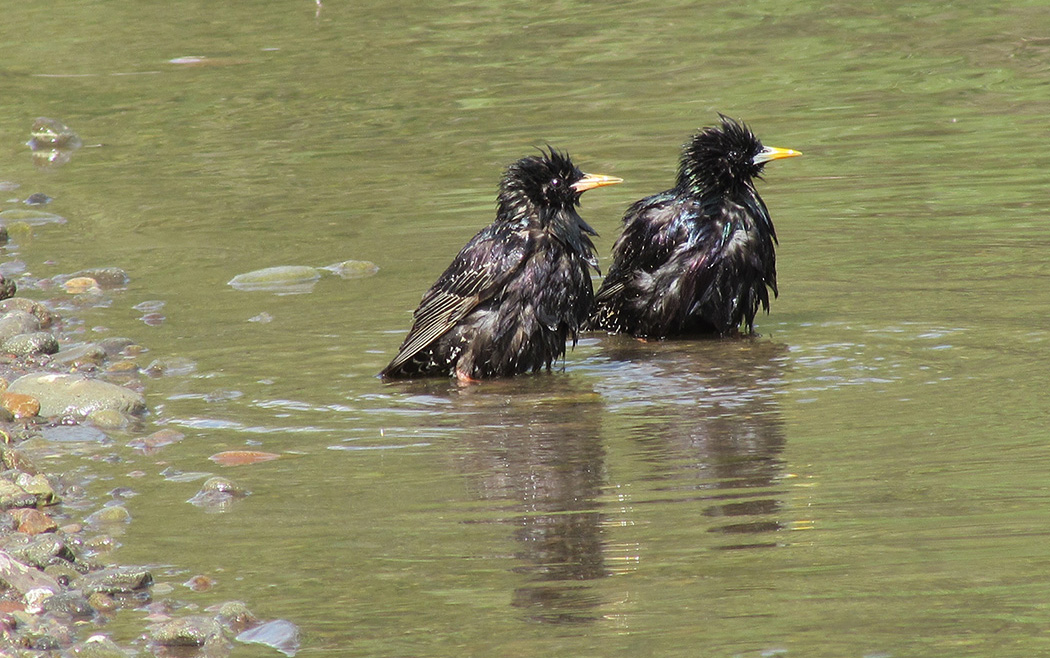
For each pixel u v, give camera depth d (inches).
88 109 1061.8
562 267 542.6
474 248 541.6
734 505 386.0
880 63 1099.9
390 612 332.5
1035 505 372.8
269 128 993.5
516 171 546.6
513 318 534.3
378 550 368.8
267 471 434.9
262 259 703.1
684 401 492.4
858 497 386.6
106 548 378.6
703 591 333.4
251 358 556.4
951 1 1291.8
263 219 780.6
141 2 1433.3
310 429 474.9
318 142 949.8
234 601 338.0
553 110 1005.8
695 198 588.1
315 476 428.5
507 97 1051.3
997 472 399.5
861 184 796.6
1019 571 334.3
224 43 1266.0
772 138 908.6
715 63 1130.7
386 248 714.8
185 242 741.9
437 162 884.6
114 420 485.4
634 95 1039.0
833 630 310.8
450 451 447.2
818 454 424.8
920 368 509.7
